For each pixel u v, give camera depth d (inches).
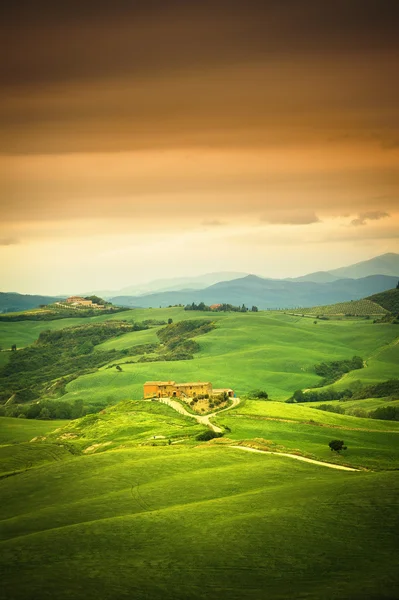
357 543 5172.2
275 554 5073.8
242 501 6466.5
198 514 6156.5
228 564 4965.6
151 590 4618.6
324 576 4658.0
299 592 4421.8
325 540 5265.8
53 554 5383.9
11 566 5196.9
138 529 5856.3
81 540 5659.5
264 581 4655.5
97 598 4522.6
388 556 4896.7
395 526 5438.0
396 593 4274.1
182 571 4896.7
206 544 5374.0
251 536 5452.8
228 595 4475.9
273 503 6299.2
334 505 6033.5
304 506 6077.8
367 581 4471.0
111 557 5255.9
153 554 5255.9
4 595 4623.5
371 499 6112.2
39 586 4746.6
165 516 6171.3
